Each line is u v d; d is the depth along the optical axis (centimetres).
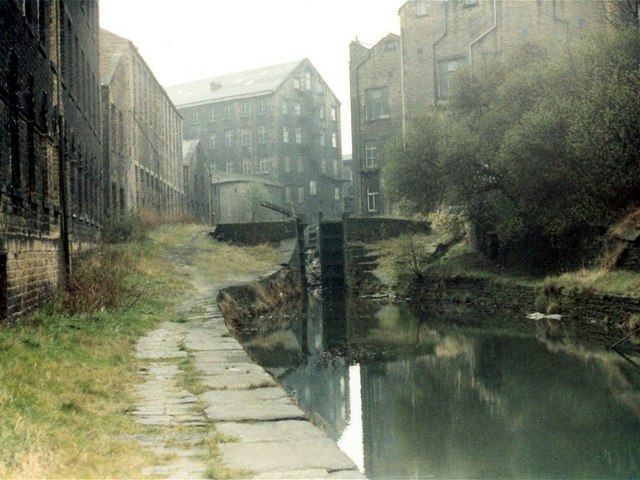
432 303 2747
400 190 2745
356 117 4722
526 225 2359
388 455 867
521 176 2198
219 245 3438
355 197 4766
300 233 3722
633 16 2692
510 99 2416
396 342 1803
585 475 764
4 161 1059
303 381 1336
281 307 2714
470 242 3022
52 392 692
